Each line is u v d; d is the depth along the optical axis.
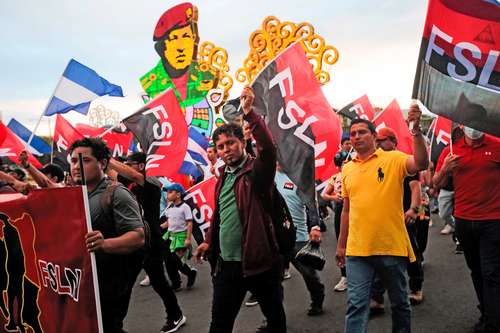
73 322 2.93
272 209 3.51
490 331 4.04
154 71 16.33
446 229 9.47
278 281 3.53
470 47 3.63
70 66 7.48
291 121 4.28
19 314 3.23
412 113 3.47
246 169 3.52
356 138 3.87
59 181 6.52
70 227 2.92
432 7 3.59
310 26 12.09
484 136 4.17
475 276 4.43
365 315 3.71
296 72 4.34
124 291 3.13
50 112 7.28
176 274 6.77
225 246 3.50
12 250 3.24
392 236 3.68
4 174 4.22
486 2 3.57
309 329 4.83
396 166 3.72
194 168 8.41
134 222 3.08
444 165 4.30
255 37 13.46
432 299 5.49
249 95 3.29
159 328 5.30
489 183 4.10
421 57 3.65
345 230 4.16
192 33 15.60
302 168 4.20
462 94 3.64
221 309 3.49
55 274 3.02
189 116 15.47
